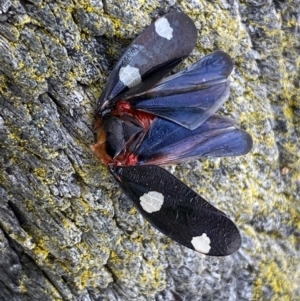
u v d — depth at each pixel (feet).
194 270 0.49
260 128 0.49
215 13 0.45
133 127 0.43
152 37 0.42
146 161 0.43
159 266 0.48
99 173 0.44
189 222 0.43
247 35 0.47
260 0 0.47
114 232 0.46
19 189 0.43
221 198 0.48
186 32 0.43
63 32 0.42
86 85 0.43
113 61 0.44
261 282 0.53
